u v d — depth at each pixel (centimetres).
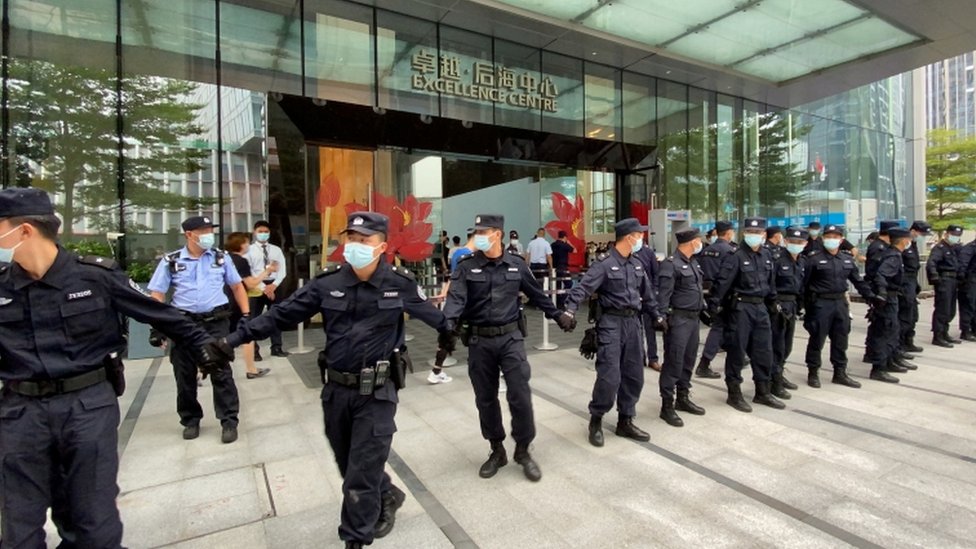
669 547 265
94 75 800
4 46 741
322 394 269
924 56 1152
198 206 870
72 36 785
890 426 439
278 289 870
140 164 832
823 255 557
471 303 350
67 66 783
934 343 787
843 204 1867
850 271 559
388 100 1006
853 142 1981
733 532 278
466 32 1070
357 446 254
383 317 261
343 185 1014
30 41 758
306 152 948
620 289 411
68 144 786
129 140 824
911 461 368
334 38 957
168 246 851
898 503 308
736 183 1514
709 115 1437
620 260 420
